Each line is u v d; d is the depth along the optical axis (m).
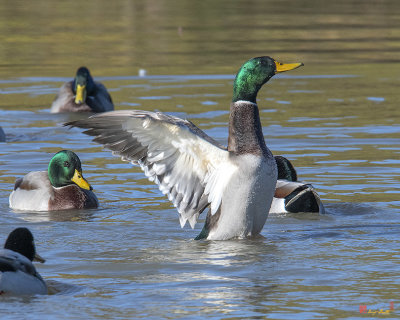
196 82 27.69
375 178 15.64
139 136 11.38
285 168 14.33
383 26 42.62
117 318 8.44
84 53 34.31
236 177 11.34
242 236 11.74
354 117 21.89
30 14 47.88
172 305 8.89
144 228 12.64
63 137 20.11
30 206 14.09
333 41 37.72
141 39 38.38
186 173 11.52
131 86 27.20
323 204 13.95
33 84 28.05
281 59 32.41
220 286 9.60
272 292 9.34
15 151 18.31
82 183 13.95
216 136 19.59
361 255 10.92
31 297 8.76
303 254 11.00
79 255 11.06
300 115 22.25
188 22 44.78
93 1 55.47
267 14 48.16
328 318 8.48
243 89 11.66
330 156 17.45
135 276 10.05
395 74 29.41
